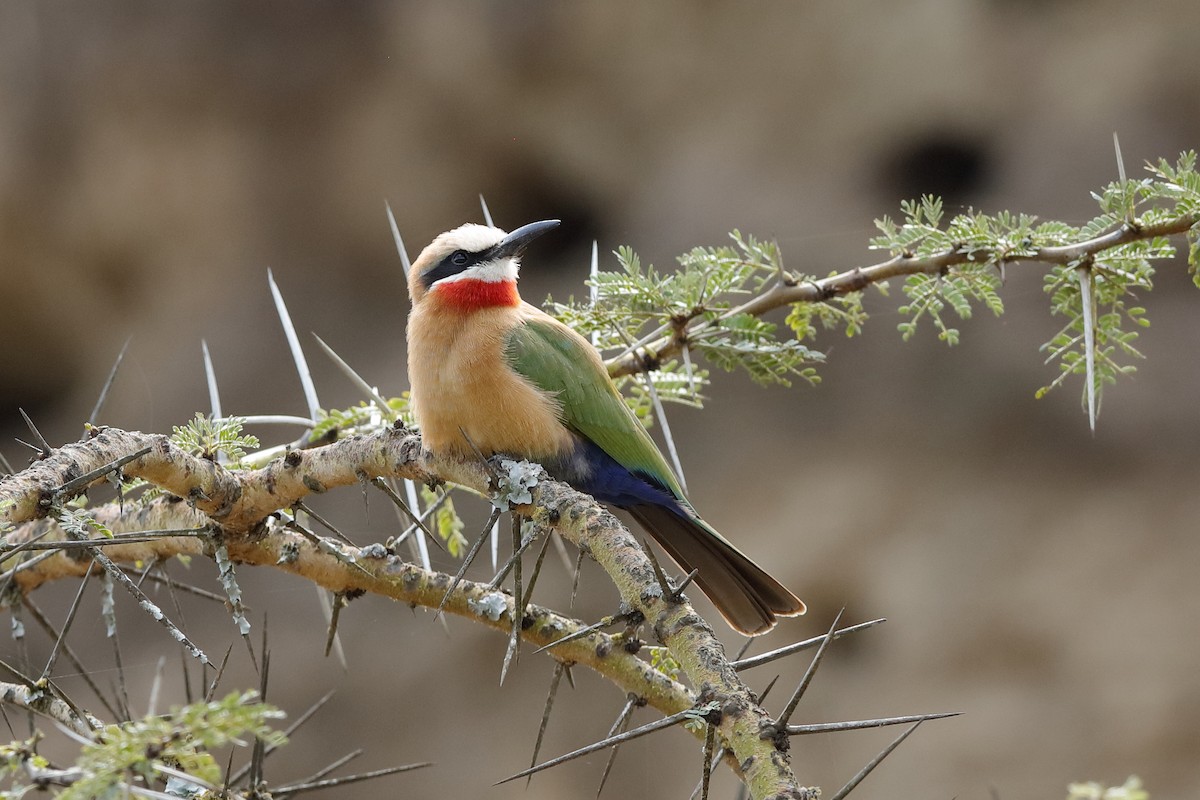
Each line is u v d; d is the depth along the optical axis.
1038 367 15.73
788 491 15.93
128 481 5.04
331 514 15.88
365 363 17.28
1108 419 15.50
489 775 15.12
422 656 15.86
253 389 17.34
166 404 17.39
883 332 16.34
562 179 17.34
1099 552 14.81
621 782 14.94
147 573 5.58
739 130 16.84
